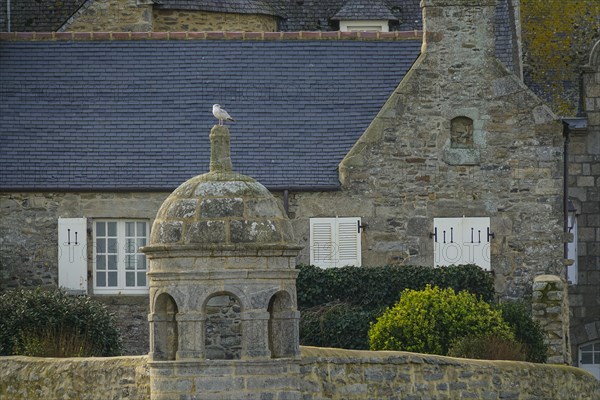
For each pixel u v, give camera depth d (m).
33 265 73.69
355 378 56.50
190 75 78.44
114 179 74.12
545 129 74.69
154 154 75.19
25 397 58.22
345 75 78.50
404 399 57.53
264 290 51.69
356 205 74.12
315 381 55.44
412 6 100.81
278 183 73.94
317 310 70.88
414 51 79.50
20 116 76.62
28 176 74.06
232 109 77.06
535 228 74.62
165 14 92.69
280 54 79.38
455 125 74.75
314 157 75.12
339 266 73.94
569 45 105.56
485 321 66.94
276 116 76.81
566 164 77.25
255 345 51.66
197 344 51.56
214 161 53.06
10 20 98.25
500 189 74.62
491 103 74.62
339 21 99.06
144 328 73.50
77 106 77.19
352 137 76.00
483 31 74.69
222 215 51.56
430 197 74.38
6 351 65.19
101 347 67.06
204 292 51.41
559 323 71.81
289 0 100.38
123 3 91.56
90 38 79.75
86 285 73.56
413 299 67.12
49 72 78.44
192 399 51.59
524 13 106.56
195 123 76.50
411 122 74.38
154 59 79.12
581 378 65.38
